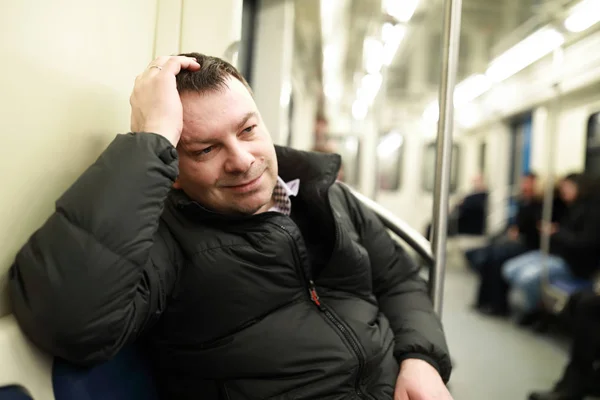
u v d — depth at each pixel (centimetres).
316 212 104
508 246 434
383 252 116
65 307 61
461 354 325
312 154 106
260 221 89
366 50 484
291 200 108
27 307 61
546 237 390
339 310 94
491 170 649
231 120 80
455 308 452
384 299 114
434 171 119
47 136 71
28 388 61
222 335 85
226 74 83
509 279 413
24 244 65
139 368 86
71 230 63
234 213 87
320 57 511
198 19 111
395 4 346
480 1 352
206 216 85
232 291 84
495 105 610
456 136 764
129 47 97
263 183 86
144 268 74
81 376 69
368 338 91
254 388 84
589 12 337
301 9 351
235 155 80
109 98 90
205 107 79
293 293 91
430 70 571
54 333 61
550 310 366
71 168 78
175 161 74
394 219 124
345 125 825
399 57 518
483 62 526
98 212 64
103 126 88
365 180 692
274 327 86
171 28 110
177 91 79
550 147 426
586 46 384
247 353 84
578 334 251
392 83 642
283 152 109
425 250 121
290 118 485
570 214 361
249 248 86
